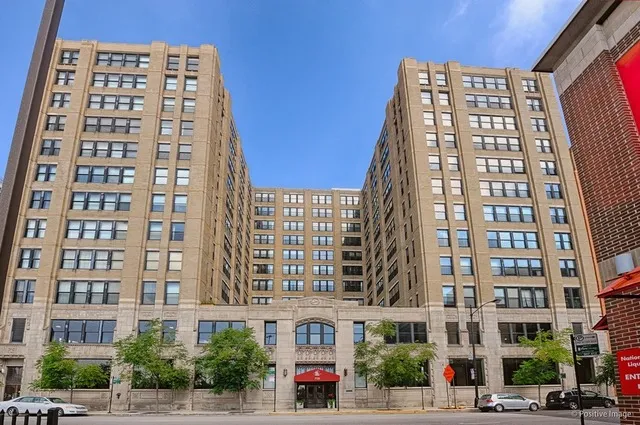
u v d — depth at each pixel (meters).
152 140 52.44
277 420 28.56
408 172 57.53
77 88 53.56
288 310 47.16
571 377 47.88
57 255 47.81
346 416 33.31
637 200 9.89
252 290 89.19
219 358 40.06
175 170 52.09
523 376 46.06
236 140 73.12
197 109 54.62
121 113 53.56
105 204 50.25
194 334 46.16
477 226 53.16
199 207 50.75
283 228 93.69
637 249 9.80
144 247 49.06
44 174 50.53
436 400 46.56
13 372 44.81
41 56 6.38
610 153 10.71
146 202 50.25
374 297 76.75
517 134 58.03
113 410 42.94
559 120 58.56
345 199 96.69
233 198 69.62
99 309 46.69
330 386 45.59
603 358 44.59
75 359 44.94
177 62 56.91
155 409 43.41
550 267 52.38
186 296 47.34
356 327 48.06
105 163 51.56
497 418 28.30
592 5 11.09
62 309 46.50
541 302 51.72
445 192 54.31
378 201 74.69
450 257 52.12
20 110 6.09
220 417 32.59
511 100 59.69
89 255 48.47
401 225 59.78
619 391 10.02
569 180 55.94
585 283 52.06
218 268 57.31
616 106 10.59
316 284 90.38
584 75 11.71
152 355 40.72
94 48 55.69
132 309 46.53
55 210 48.91
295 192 96.44
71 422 26.44
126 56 56.06
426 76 60.09
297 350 46.09
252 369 41.78
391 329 45.34
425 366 48.00
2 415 8.24
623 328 10.01
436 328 48.78
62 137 51.78
